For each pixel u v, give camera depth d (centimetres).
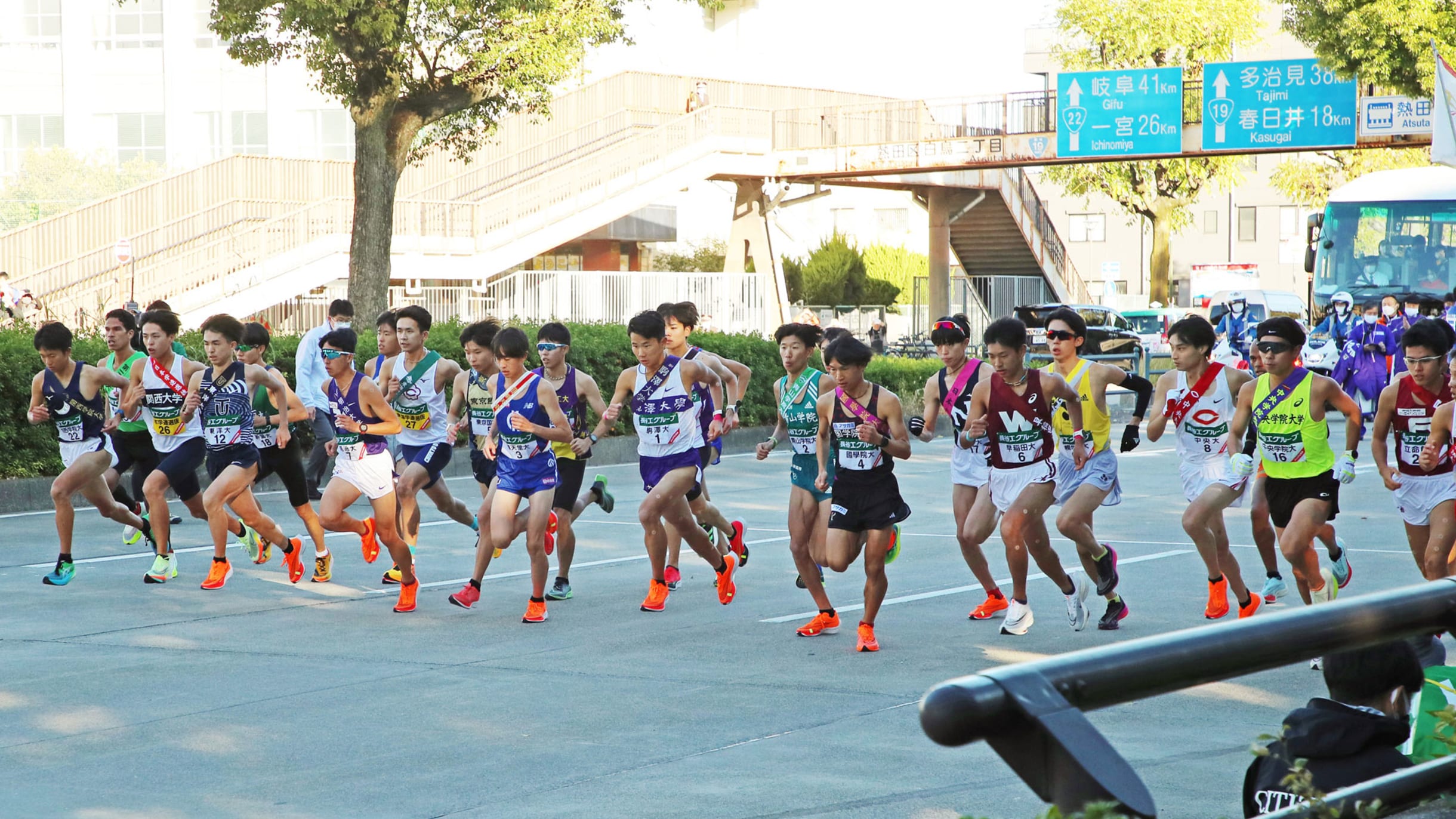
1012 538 967
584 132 3978
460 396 1246
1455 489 910
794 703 806
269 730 757
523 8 2402
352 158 4903
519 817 612
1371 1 3145
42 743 734
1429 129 3575
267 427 1212
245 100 4931
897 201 7306
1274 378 923
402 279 3369
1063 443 1019
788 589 1195
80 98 4978
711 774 669
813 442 994
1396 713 390
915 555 1364
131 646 967
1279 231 7400
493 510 1048
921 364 3084
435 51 2672
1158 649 242
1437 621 292
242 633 1010
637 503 1755
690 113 4053
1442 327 903
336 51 2464
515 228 3575
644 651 949
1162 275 5312
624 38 2648
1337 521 1542
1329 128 3672
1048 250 5044
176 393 1195
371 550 1206
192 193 3181
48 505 1723
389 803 634
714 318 3997
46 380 1182
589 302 3697
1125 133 3891
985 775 662
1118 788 219
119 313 1212
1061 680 229
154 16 4956
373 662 918
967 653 936
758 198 4316
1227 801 610
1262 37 5244
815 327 1011
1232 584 1034
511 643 977
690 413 1080
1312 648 265
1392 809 301
